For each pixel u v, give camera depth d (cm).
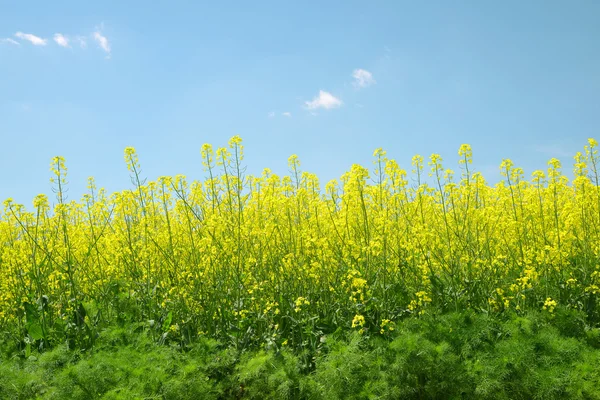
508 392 411
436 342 447
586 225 620
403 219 659
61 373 412
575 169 676
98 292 643
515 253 636
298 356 466
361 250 573
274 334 513
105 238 701
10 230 764
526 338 434
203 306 566
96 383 412
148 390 414
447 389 416
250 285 594
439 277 598
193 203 750
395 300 549
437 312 495
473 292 561
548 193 692
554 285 575
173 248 651
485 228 629
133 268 646
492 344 448
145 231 661
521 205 676
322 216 700
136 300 604
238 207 675
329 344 458
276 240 645
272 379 425
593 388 388
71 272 577
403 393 418
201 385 433
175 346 506
